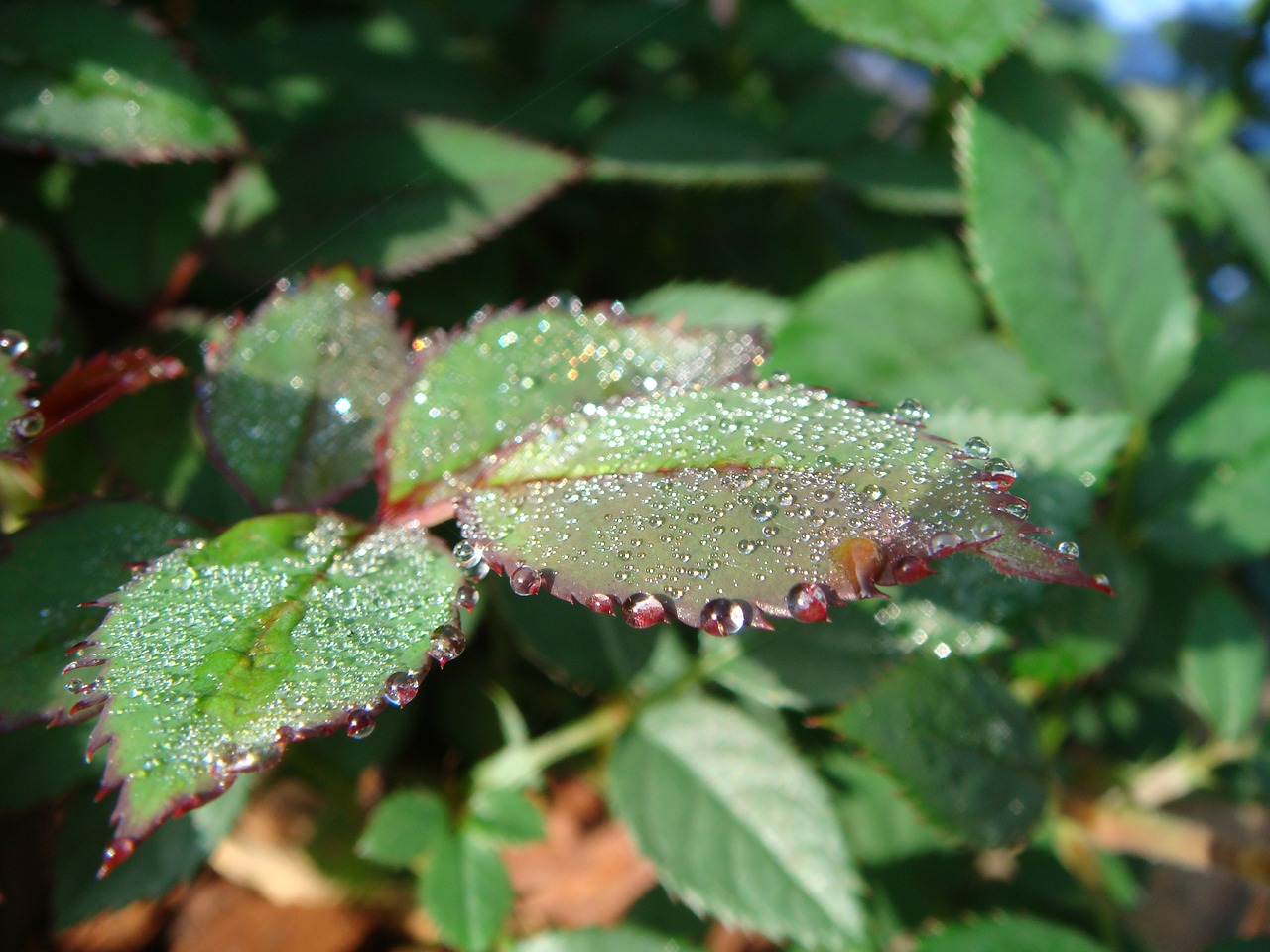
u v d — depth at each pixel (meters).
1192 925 0.18
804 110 0.19
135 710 0.09
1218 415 0.16
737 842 0.14
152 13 0.19
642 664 0.15
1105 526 0.16
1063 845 0.16
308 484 0.12
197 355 0.15
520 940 0.14
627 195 0.20
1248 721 0.16
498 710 0.15
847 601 0.10
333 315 0.12
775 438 0.10
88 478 0.14
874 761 0.13
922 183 0.19
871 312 0.17
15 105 0.14
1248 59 0.21
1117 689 0.18
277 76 0.19
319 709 0.10
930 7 0.15
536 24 0.21
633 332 0.12
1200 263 0.23
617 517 0.10
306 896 0.16
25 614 0.11
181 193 0.16
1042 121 0.16
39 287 0.14
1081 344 0.16
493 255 0.18
